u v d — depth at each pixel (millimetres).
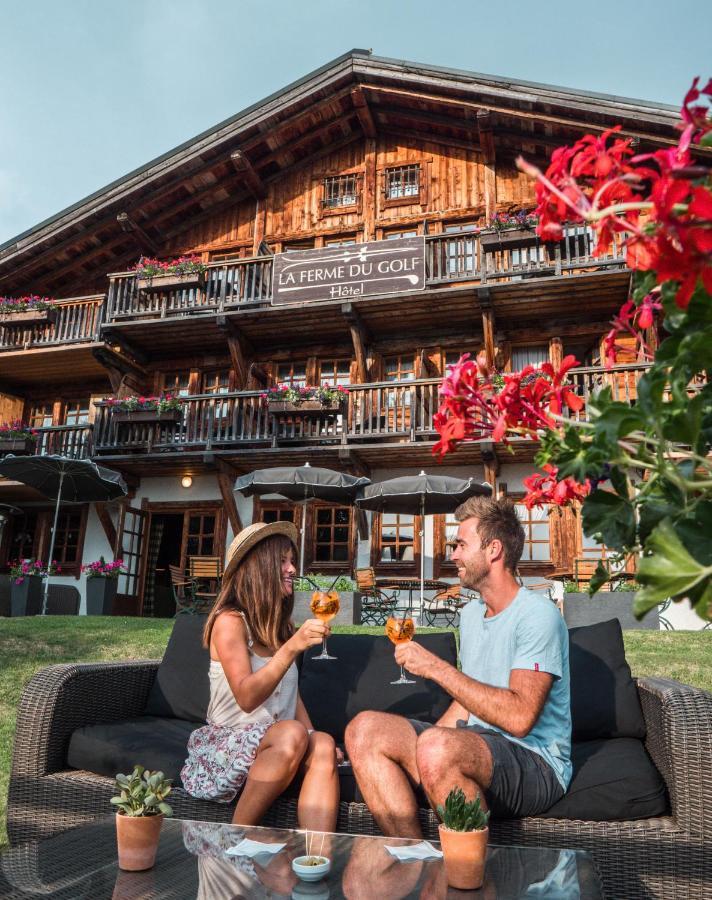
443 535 12109
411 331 13203
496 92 12750
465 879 1481
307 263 12734
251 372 12766
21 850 1730
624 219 694
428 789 2008
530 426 1053
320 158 15289
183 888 1512
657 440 822
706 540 779
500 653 2328
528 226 11664
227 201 15547
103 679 2840
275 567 2549
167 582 17359
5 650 6285
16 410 15219
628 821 2072
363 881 1533
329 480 9844
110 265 15984
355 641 3125
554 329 12359
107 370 13805
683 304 607
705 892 1945
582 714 2570
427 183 14234
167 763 2400
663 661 5816
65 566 13672
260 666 2451
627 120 11930
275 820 2240
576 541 11391
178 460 12422
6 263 15258
